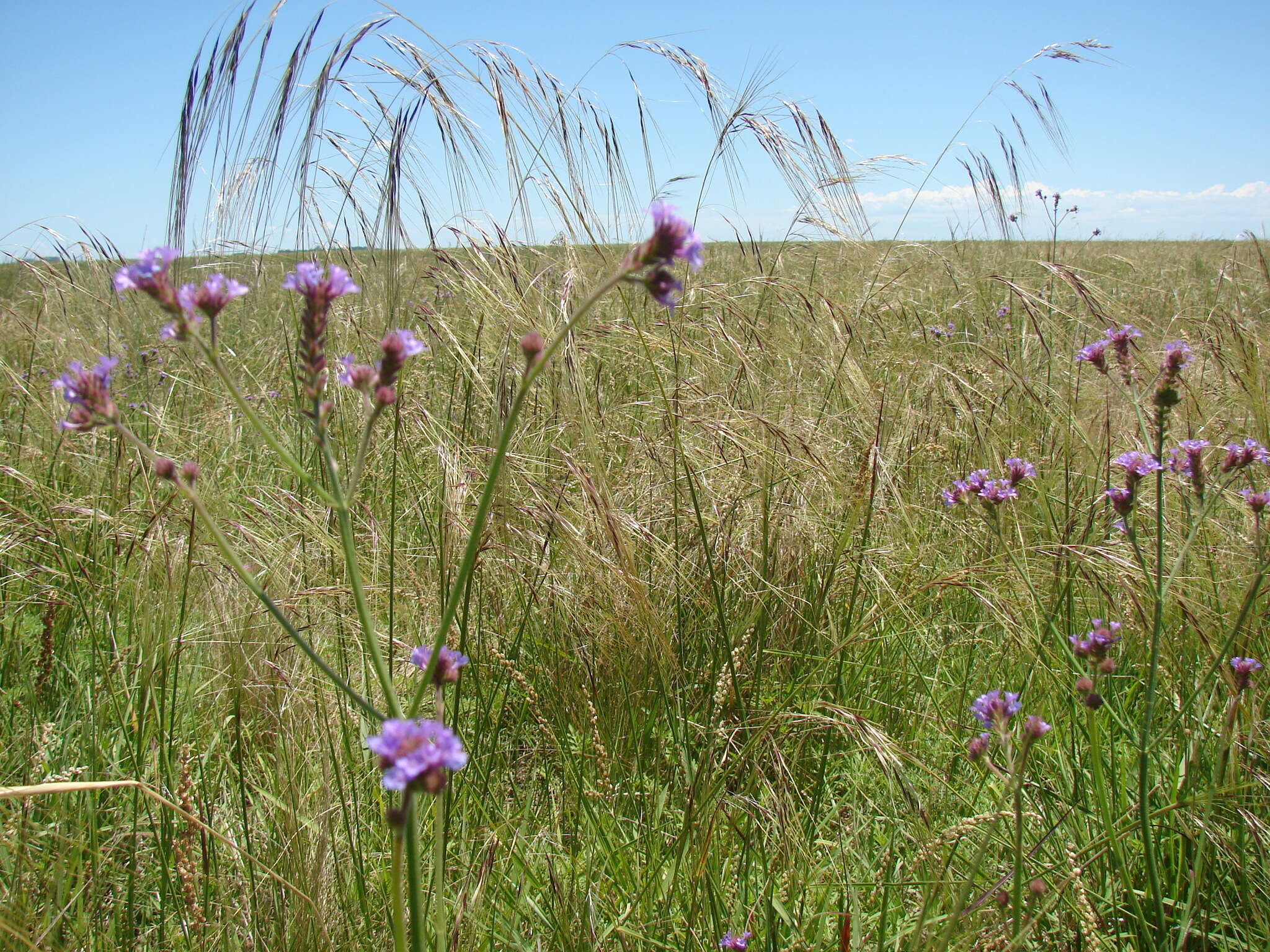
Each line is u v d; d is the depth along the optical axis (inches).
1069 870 84.5
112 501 144.9
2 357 217.9
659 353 145.4
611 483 133.8
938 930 83.4
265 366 208.1
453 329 138.9
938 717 116.6
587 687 119.6
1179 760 103.3
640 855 100.0
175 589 111.6
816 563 137.9
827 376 158.6
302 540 129.4
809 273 226.4
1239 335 166.7
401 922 49.6
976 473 117.0
